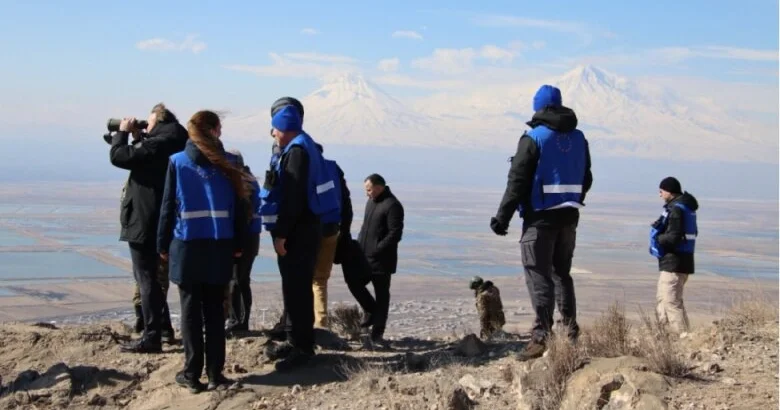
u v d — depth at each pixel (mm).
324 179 7270
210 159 6691
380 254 8719
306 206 7180
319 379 6957
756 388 5641
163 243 6719
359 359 7484
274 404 6426
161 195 7535
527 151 6809
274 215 7164
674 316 9461
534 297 6926
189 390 6723
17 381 6938
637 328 7746
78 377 7004
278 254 7145
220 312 6844
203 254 6660
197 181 6684
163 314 8211
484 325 9477
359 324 9391
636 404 5359
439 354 7586
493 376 6566
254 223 8391
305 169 7023
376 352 8086
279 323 8492
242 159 7789
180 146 7582
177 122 7695
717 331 7324
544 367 5988
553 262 7109
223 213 6723
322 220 7355
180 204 6695
